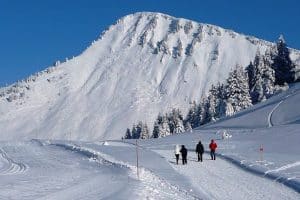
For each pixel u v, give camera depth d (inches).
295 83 4665.4
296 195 928.3
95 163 1498.5
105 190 875.4
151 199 767.7
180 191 943.0
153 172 1253.7
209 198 885.8
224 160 1560.0
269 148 1873.8
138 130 5438.0
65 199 788.6
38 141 2682.1
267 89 4576.8
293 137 2170.3
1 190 922.1
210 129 3403.1
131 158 1630.2
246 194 948.0
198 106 5014.8
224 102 4392.2
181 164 1482.5
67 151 1995.6
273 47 4845.0
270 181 1107.3
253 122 3302.2
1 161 1750.7
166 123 5014.8
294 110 3294.8
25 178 1156.5
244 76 4475.9
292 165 1326.3
